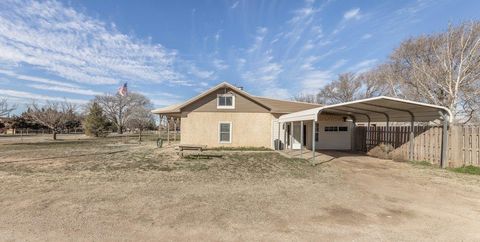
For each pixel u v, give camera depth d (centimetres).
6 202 542
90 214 474
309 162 1179
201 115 1855
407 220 462
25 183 718
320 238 385
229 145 1855
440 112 1071
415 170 978
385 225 438
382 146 1407
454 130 1023
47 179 773
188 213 485
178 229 411
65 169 948
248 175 862
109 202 547
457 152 1010
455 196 622
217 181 762
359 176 859
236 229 414
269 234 397
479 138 950
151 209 505
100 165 1046
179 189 663
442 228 427
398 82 2912
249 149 1773
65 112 3266
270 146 1856
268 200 573
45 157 1298
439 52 2423
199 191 645
